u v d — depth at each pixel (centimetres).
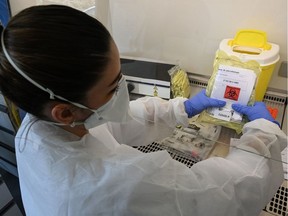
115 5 131
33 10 49
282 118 97
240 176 63
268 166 70
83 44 47
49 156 59
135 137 90
